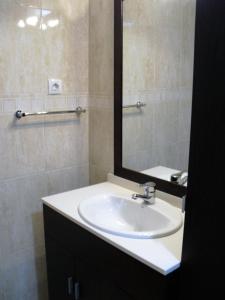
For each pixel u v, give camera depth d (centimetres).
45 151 187
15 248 184
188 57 140
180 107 147
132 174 176
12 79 166
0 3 155
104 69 185
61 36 181
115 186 184
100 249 131
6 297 186
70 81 190
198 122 94
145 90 163
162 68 153
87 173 211
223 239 92
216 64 87
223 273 94
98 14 183
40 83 177
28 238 189
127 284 120
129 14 164
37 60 173
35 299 201
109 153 191
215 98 88
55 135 189
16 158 175
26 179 181
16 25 162
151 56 157
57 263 167
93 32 189
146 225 150
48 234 170
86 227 135
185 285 106
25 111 173
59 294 172
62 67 185
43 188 190
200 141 94
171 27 145
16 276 188
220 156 90
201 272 100
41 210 191
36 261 195
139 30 161
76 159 203
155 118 160
